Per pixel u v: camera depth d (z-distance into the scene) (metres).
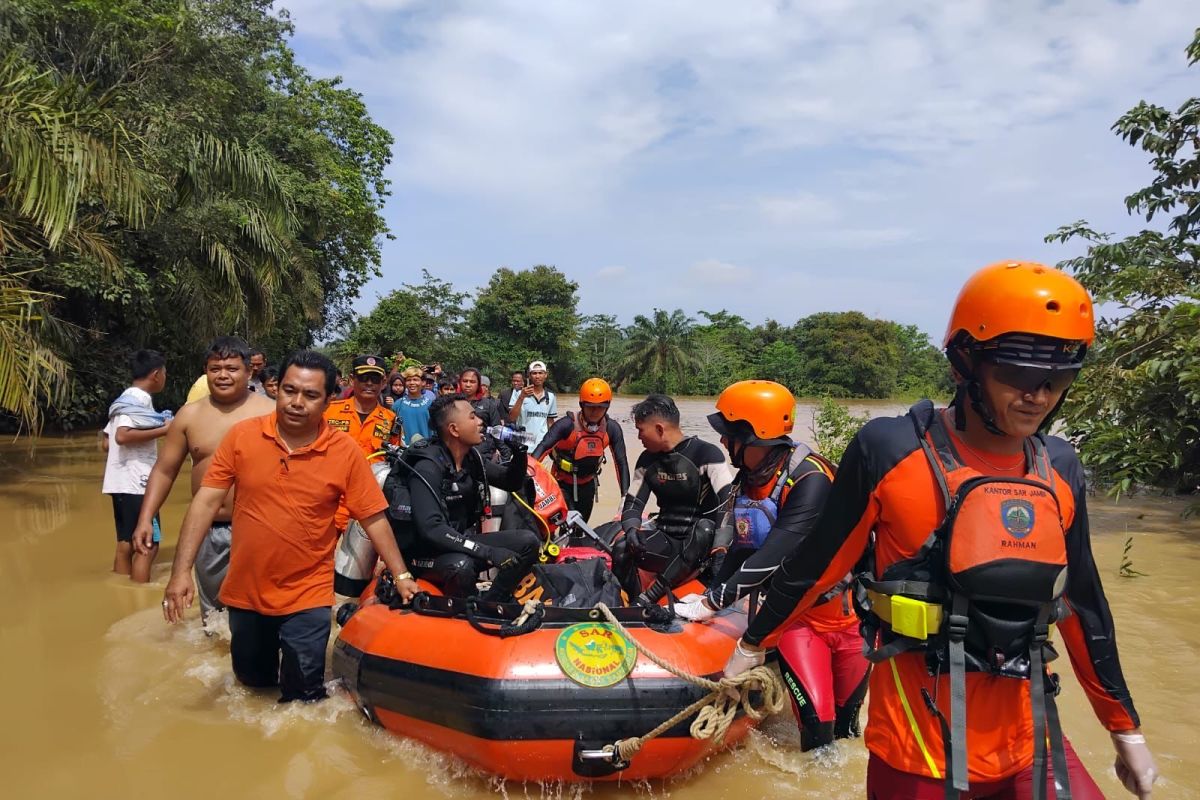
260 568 4.13
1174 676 4.68
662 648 3.65
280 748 3.84
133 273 14.31
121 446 6.46
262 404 5.36
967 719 1.97
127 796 3.40
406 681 3.71
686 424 24.55
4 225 9.97
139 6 15.37
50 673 4.67
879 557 2.09
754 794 3.56
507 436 4.96
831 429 11.28
